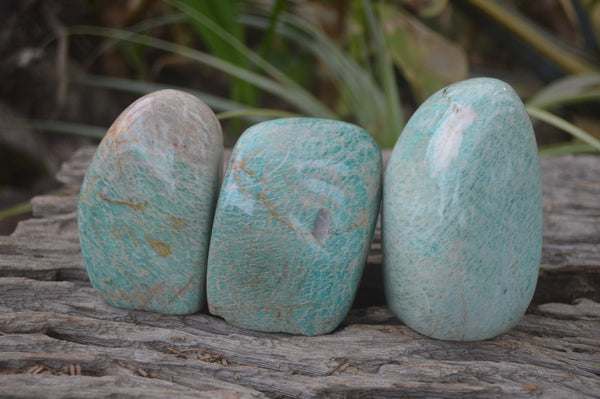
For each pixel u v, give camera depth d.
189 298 0.39
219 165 0.38
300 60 0.86
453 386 0.36
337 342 0.38
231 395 0.35
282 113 0.48
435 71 0.65
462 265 0.36
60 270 0.42
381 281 0.43
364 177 0.37
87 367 0.36
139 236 0.37
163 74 0.88
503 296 0.37
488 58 1.00
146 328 0.38
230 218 0.36
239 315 0.38
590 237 0.45
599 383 0.37
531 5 0.94
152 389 0.35
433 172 0.36
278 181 0.36
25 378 0.34
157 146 0.37
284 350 0.37
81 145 0.80
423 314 0.37
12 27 0.74
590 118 0.77
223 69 0.58
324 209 0.37
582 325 0.40
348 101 0.67
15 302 0.39
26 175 0.76
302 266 0.37
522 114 0.36
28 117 0.78
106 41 0.79
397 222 0.37
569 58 0.69
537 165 0.36
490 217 0.36
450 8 0.88
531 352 0.38
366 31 0.68
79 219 0.38
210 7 0.58
